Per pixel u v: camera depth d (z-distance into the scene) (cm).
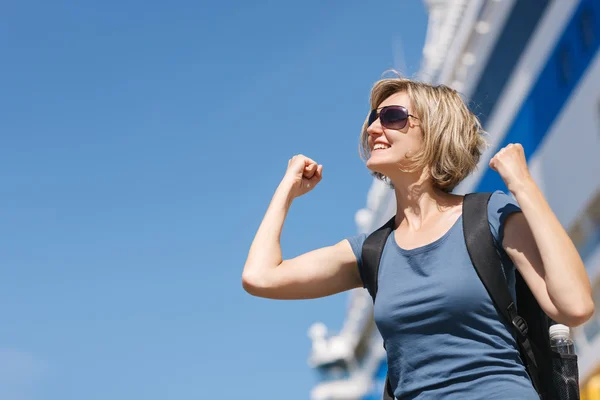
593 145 1795
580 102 1861
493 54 2256
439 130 301
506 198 281
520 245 270
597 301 1775
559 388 265
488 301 267
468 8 2367
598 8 1803
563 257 255
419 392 272
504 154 278
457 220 285
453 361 267
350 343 4381
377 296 288
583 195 1817
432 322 271
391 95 319
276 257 322
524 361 272
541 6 2052
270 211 337
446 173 300
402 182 305
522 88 2125
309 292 319
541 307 266
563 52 1956
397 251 293
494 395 258
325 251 320
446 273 273
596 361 1741
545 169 1994
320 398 4491
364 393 4309
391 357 282
